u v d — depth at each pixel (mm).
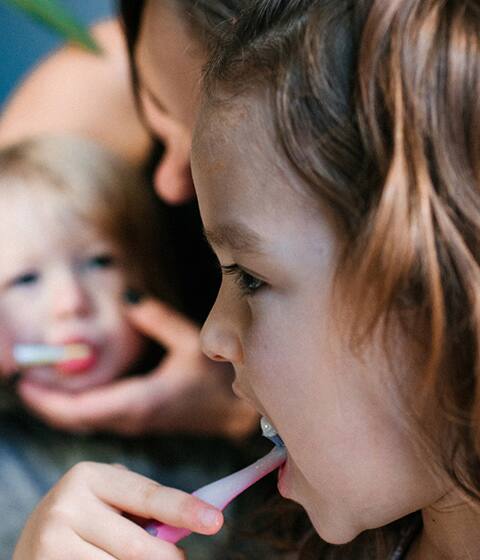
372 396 591
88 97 1239
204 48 977
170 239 1272
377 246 546
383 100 557
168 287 1285
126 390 1303
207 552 1179
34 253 1289
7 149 1285
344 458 612
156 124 1213
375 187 554
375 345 572
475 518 655
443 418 576
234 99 607
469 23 565
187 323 1291
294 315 596
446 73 556
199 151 626
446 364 555
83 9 1231
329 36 585
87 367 1303
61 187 1275
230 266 631
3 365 1315
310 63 582
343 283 566
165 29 1113
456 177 552
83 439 1333
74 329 1297
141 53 1179
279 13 639
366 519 633
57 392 1312
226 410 1297
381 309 553
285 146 576
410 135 550
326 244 574
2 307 1304
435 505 670
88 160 1268
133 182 1261
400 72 556
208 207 619
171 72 1145
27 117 1279
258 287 619
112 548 735
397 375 577
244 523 1023
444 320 550
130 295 1291
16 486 1312
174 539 746
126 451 1308
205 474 1294
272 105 588
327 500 636
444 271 552
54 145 1273
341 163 563
